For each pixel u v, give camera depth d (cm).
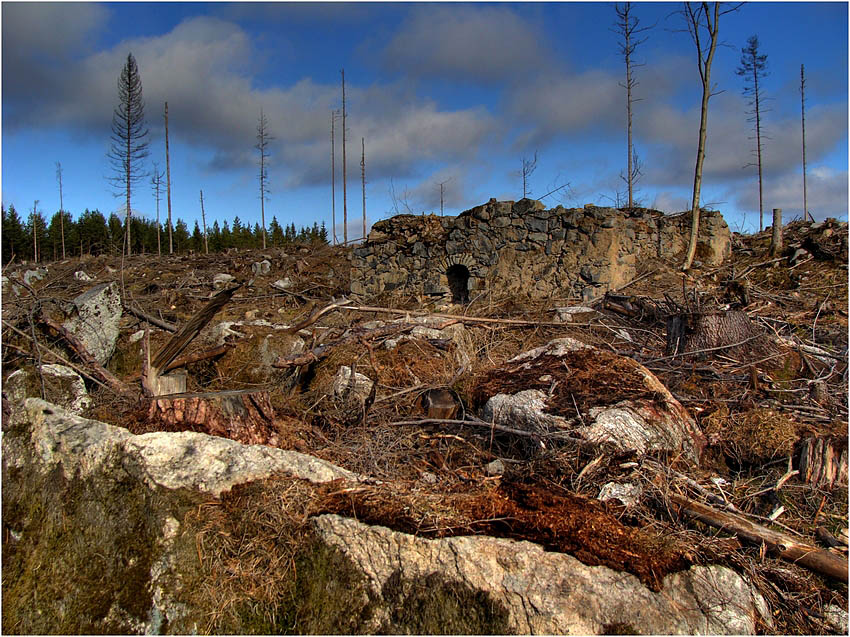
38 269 2058
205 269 2020
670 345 739
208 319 442
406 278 1362
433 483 364
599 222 1175
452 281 1361
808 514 380
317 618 283
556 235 1209
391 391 573
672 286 1223
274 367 627
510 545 280
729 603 277
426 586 276
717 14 1508
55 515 352
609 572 273
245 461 342
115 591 310
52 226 4456
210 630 288
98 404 567
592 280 1170
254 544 307
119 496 337
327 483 331
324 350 653
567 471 382
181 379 448
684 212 1622
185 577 303
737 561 311
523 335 859
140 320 912
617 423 415
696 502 354
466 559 275
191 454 349
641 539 302
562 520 301
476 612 267
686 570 288
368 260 1413
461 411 514
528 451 433
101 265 2245
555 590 264
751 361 646
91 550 330
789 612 296
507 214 1257
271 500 316
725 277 1345
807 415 507
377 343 705
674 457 414
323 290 1586
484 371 565
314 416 515
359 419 504
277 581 297
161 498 324
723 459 462
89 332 738
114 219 4497
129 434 368
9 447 404
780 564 322
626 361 518
